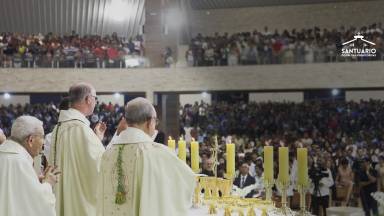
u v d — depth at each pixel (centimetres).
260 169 1155
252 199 527
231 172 543
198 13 3091
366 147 1666
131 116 411
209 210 495
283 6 3030
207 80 2209
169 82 2231
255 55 2159
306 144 1719
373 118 2070
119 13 2861
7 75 2239
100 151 515
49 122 2192
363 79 2022
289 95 2756
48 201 448
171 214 389
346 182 1212
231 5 3034
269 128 2170
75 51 2256
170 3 2408
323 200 1172
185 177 399
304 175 462
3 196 435
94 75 2244
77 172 511
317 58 2083
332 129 2089
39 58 2247
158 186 390
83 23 2911
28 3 2755
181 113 2366
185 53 2348
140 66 2255
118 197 402
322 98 2658
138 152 399
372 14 2894
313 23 2988
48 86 2236
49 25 2900
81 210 511
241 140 1844
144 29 2466
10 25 2883
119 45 2380
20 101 2739
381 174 1218
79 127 517
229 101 2869
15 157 445
